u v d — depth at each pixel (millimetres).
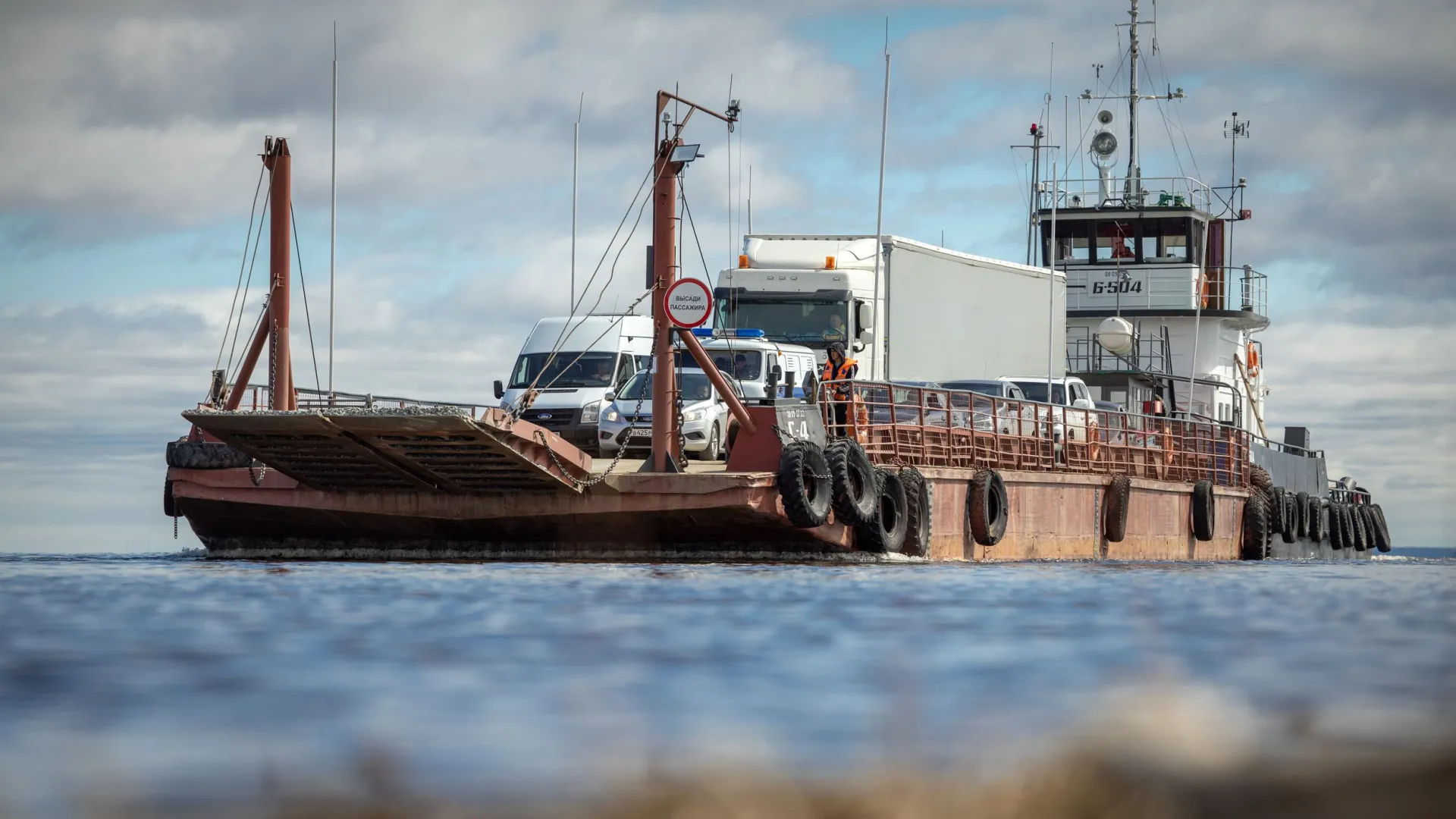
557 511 81312
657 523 80500
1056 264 164250
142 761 19594
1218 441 139750
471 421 74062
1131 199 164000
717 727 21812
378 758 19750
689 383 101062
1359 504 192625
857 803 16859
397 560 87312
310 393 85438
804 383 103938
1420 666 29234
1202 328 161375
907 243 118562
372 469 81875
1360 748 19672
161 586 54688
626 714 22953
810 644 33281
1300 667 29000
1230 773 18016
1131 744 20062
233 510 87938
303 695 25031
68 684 26469
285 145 87688
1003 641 34219
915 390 91500
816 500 80250
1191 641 34469
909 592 53844
